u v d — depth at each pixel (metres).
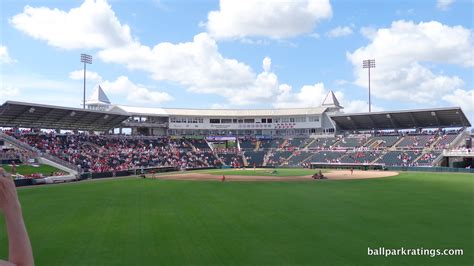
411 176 64.19
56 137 83.25
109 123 96.94
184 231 20.81
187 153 106.25
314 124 118.56
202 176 70.62
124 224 22.95
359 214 25.70
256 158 111.81
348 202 31.92
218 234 20.02
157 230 21.14
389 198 34.22
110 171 72.62
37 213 27.45
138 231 20.94
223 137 119.81
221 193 40.19
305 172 82.12
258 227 21.70
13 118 75.94
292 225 22.19
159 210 28.36
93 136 92.31
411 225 21.80
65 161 72.25
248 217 24.95
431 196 35.41
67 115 83.38
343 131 116.19
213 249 17.05
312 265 14.63
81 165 74.62
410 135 100.25
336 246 17.33
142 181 58.53
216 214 26.30
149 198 35.97
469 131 95.69
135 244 18.08
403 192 39.12
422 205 29.59
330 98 126.50
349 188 44.41
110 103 121.12
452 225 21.73
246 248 17.16
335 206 29.61
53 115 81.50
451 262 14.84
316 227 21.53
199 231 20.78
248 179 61.62
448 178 58.38
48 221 24.25
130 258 15.82
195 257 15.85
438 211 26.61
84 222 23.78
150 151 97.81
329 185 48.91
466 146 91.81
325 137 113.25
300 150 111.25
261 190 43.19
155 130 118.38
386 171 82.88
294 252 16.42
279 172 83.00
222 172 85.12
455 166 84.38
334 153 104.19
